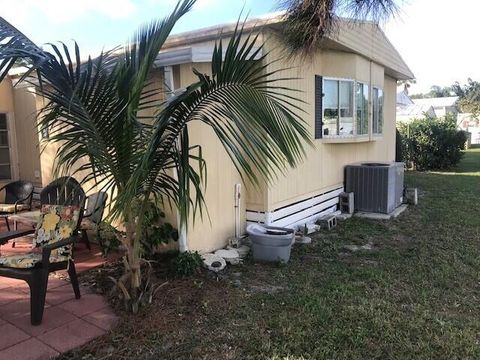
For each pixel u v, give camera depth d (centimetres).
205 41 577
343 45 700
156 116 305
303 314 368
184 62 459
